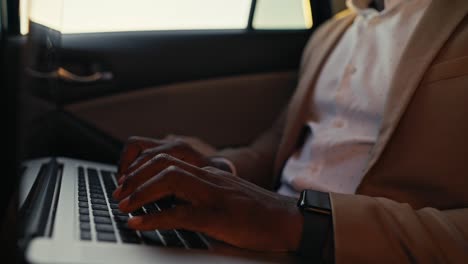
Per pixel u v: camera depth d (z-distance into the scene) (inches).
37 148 32.4
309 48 53.6
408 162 33.3
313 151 43.7
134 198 25.4
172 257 22.0
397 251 24.4
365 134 40.9
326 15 65.1
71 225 24.4
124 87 59.4
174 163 28.1
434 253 24.1
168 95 60.1
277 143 52.4
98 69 58.2
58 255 20.1
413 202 33.1
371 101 40.7
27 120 25.6
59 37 47.6
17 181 22.9
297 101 48.1
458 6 34.7
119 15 58.9
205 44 61.5
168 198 32.5
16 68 22.3
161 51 60.2
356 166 40.5
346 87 43.3
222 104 61.7
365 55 42.6
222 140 61.8
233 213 25.2
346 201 26.2
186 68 61.2
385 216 25.5
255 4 62.7
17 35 23.8
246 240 25.0
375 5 48.1
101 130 58.4
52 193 31.4
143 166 28.5
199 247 24.4
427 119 33.4
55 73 45.7
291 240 25.5
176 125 60.6
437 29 34.8
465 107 32.0
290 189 45.1
